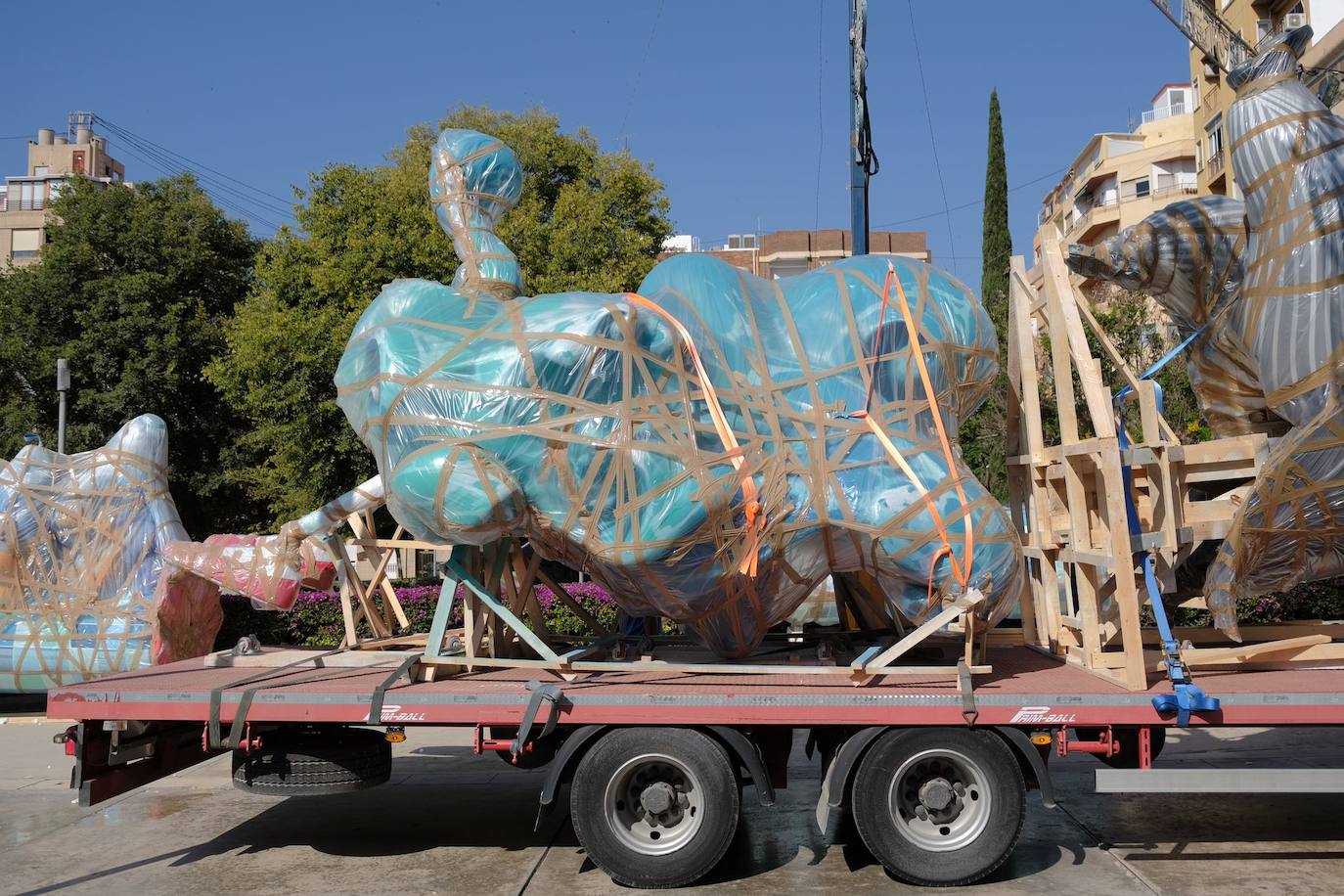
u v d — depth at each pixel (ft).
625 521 18.94
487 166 23.02
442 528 19.08
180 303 77.41
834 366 20.31
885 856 17.89
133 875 19.01
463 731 33.09
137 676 21.35
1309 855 19.48
